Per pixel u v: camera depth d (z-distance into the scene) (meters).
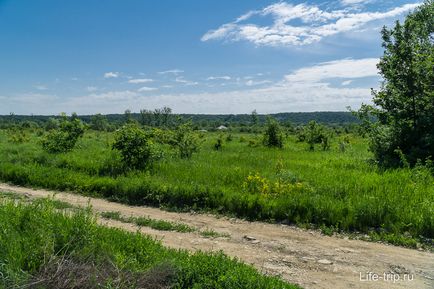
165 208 9.81
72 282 4.17
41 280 4.08
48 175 12.93
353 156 18.89
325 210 8.55
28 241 4.75
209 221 8.74
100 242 5.14
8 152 19.22
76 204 10.05
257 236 7.66
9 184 13.00
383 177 11.62
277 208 8.91
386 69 16.52
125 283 4.27
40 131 44.53
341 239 7.59
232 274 4.45
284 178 11.52
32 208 5.78
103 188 11.27
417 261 6.39
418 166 12.52
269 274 5.58
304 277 5.61
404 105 15.96
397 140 15.49
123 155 13.77
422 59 15.68
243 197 9.40
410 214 8.01
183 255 5.29
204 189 10.00
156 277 4.40
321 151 23.83
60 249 4.71
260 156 18.86
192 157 17.73
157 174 12.58
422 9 17.83
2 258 4.34
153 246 5.49
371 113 16.81
